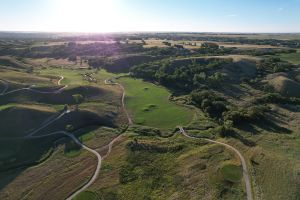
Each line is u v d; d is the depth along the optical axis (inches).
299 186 1750.7
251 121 2918.3
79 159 2415.1
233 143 2464.3
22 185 2132.1
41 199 1967.3
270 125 2819.9
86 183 2079.2
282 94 3801.7
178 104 3654.0
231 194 1781.5
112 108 3489.2
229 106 3356.3
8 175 2262.6
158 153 2429.9
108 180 2094.0
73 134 2883.9
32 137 2817.4
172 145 2546.8
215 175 1987.0
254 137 2549.2
